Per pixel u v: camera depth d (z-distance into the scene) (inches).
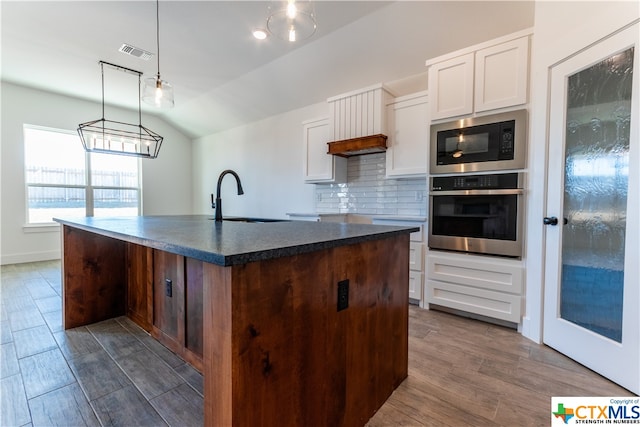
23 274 153.5
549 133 80.7
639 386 60.0
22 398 59.0
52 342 82.9
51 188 194.7
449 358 75.5
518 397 60.2
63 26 118.0
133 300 97.7
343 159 155.0
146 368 70.3
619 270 65.3
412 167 120.0
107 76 164.1
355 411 51.7
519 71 87.7
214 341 34.7
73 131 199.6
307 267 41.7
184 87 177.3
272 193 195.9
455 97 99.8
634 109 61.5
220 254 31.1
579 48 72.0
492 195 93.3
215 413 35.0
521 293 89.1
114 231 56.4
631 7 61.7
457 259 101.3
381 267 58.2
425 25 106.7
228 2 103.2
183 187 257.1
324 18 110.3
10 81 173.6
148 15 110.7
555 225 78.9
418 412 56.2
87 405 57.3
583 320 72.9
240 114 202.1
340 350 48.0
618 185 65.9
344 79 143.9
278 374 38.0
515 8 92.8
